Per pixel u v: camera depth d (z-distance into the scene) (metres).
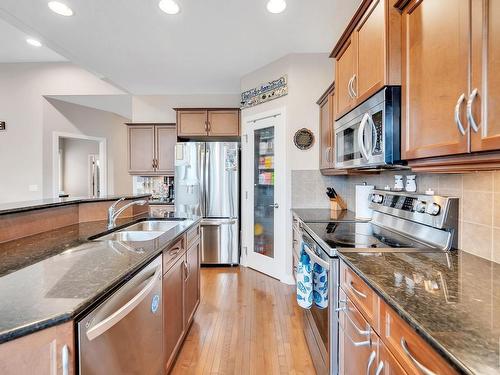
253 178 3.77
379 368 0.96
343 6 2.34
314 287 1.83
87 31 2.73
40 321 0.72
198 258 2.56
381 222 2.07
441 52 1.03
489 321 0.72
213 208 4.00
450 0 0.98
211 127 4.29
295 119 3.26
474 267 1.13
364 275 1.05
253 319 2.47
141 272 1.27
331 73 3.23
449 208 1.38
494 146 0.81
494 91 0.81
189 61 3.43
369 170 2.16
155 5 2.32
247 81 3.87
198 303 2.56
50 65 4.51
